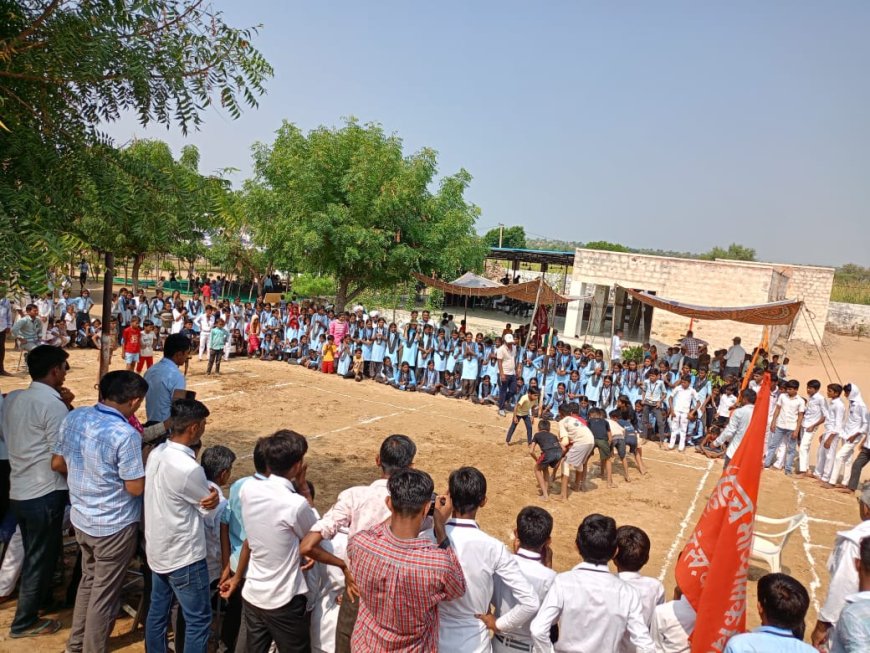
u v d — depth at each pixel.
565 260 33.88
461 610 3.74
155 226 5.36
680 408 14.02
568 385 15.81
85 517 4.44
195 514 4.31
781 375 16.67
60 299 18.88
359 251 20.89
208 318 18.70
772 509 10.76
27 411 4.90
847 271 73.06
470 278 23.34
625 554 4.39
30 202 4.40
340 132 22.22
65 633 5.14
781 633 3.50
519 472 11.38
